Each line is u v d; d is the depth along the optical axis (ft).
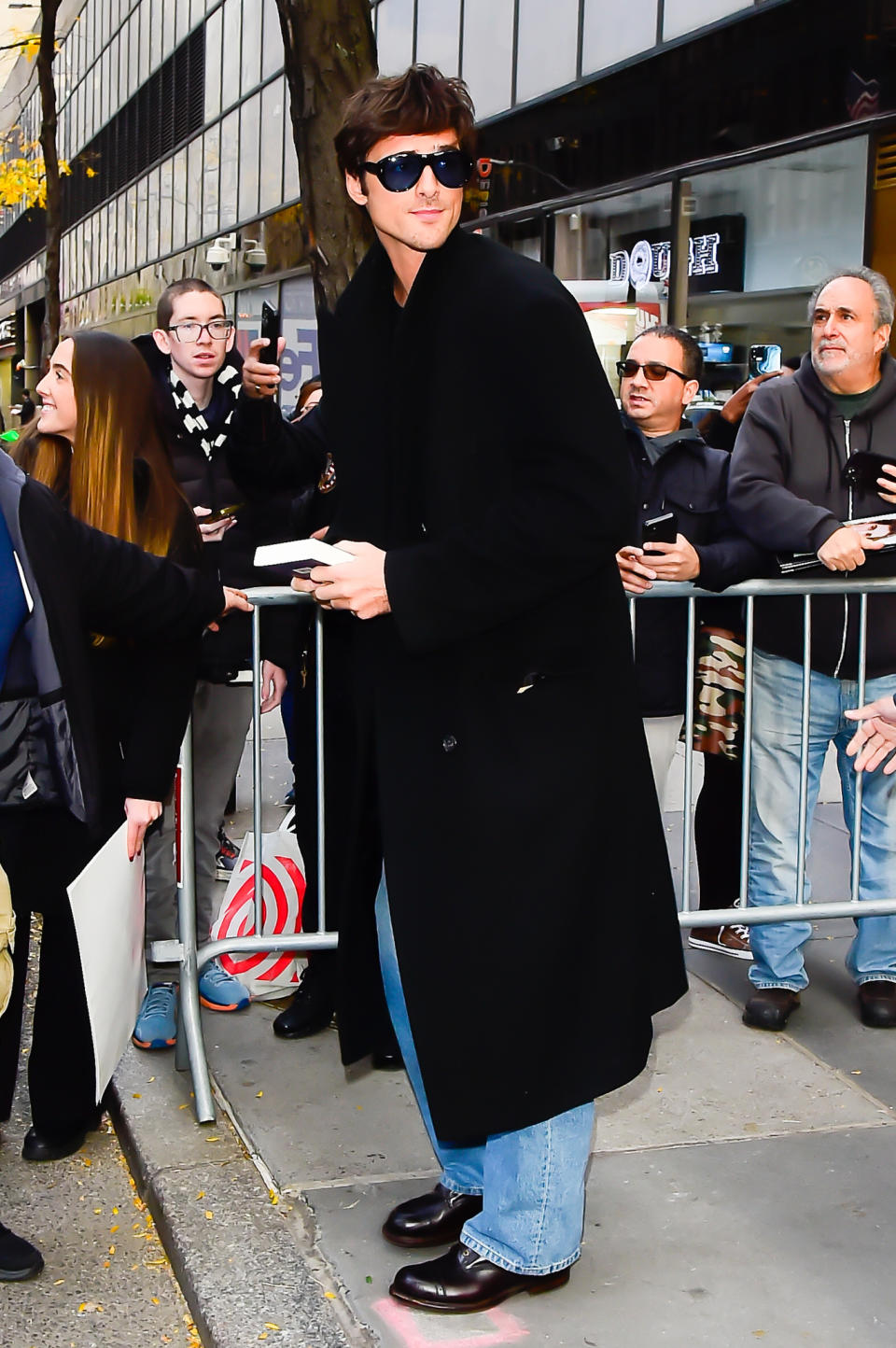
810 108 34.17
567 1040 8.01
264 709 13.82
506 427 7.65
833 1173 10.26
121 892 9.81
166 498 10.61
